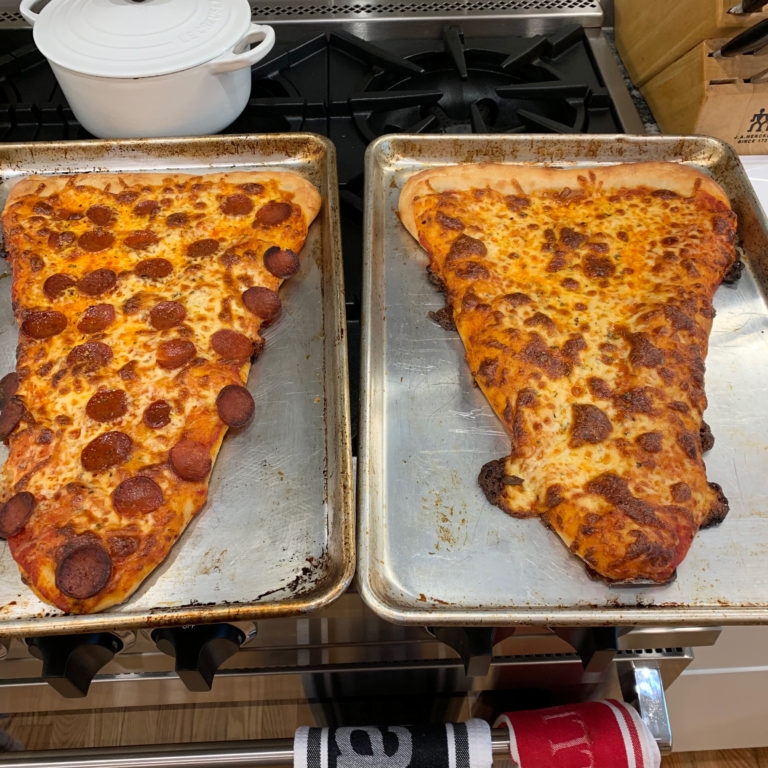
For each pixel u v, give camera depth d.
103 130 1.44
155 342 1.16
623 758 1.07
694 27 1.41
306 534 1.07
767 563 1.04
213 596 1.01
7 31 1.65
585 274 1.26
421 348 1.26
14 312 1.25
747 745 1.83
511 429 1.11
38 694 1.17
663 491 1.03
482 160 1.47
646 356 1.13
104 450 1.05
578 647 1.01
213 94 1.39
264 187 1.38
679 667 1.22
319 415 1.18
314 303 1.31
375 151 1.45
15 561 1.01
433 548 1.05
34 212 1.34
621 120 1.54
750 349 1.25
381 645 1.13
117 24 1.32
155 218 1.34
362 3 1.73
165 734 1.39
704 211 1.35
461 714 1.35
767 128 1.49
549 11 1.72
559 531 1.04
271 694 1.27
